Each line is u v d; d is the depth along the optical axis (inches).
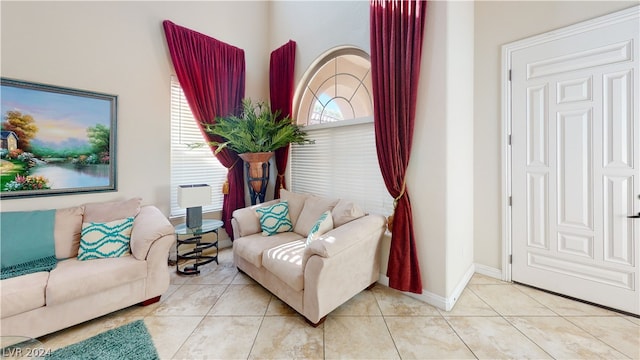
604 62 88.4
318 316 79.7
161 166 130.3
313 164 149.4
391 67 95.7
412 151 97.9
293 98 157.8
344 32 129.3
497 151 112.0
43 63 99.6
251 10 165.8
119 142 117.8
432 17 90.7
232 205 154.7
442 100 89.2
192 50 135.6
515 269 109.3
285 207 130.7
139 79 122.6
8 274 79.7
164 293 103.2
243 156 142.0
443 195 90.4
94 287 80.9
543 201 102.0
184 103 140.9
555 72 97.6
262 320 86.0
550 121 99.3
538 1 100.5
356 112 128.0
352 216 103.7
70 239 97.3
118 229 100.1
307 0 148.9
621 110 86.1
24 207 97.3
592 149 91.5
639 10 82.0
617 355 68.9
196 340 76.3
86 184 109.6
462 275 105.0
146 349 72.5
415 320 85.4
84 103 108.3
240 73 157.2
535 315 87.2
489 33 112.1
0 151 93.0
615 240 88.4
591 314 87.2
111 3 114.4
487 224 115.8
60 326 76.2
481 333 78.6
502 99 109.4
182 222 140.3
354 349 72.6
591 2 90.1
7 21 93.0
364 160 122.6
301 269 85.1
